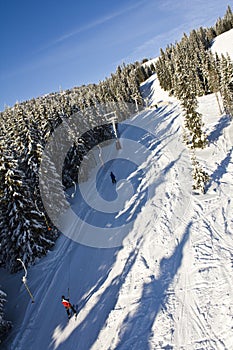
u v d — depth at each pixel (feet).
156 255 49.67
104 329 37.88
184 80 125.80
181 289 40.40
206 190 68.85
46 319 44.93
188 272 43.29
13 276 62.28
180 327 34.45
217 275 40.96
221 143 98.99
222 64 128.26
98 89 273.33
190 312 36.14
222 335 31.83
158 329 35.01
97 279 49.55
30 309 48.98
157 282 43.09
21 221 61.36
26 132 85.46
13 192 60.90
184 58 243.60
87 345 36.50
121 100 237.25
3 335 44.09
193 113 98.07
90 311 42.24
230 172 74.95
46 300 49.62
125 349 33.60
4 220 62.39
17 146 88.79
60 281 53.42
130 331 35.91
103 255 56.34
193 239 51.16
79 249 62.23
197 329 33.55
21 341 41.93
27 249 61.77
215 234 51.06
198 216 58.44
